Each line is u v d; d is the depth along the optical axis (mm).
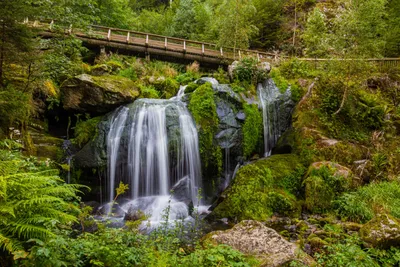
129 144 9258
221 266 3803
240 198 7598
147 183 9180
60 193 4262
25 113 7199
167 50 15562
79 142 9344
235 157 9969
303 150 9133
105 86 9797
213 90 10375
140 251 3449
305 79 11680
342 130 9859
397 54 14742
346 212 6859
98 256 3131
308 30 16141
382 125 10195
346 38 10570
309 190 7590
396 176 8250
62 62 8914
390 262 4668
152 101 10102
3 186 3094
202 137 9664
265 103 10898
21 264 2768
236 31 16219
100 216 7410
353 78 10984
